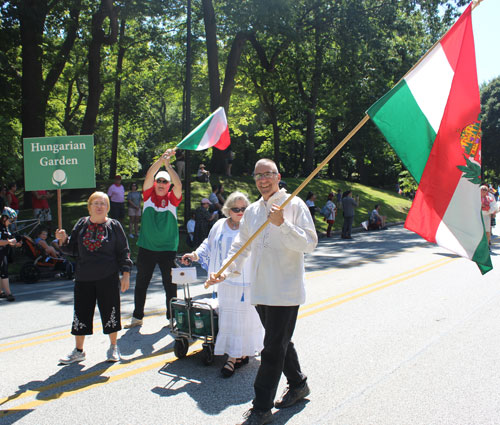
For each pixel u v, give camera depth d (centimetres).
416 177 397
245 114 4078
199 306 511
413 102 396
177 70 3497
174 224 661
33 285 1075
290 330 371
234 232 523
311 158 3325
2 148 1956
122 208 1791
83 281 505
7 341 609
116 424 372
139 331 639
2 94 1933
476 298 777
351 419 374
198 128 668
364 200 3084
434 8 2598
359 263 1211
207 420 376
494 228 2320
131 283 1053
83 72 2583
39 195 1555
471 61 393
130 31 2889
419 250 1464
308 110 2969
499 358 505
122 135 4322
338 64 2838
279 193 382
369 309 720
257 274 372
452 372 469
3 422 380
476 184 383
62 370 495
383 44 2734
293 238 346
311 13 2772
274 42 2728
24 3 1820
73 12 2156
